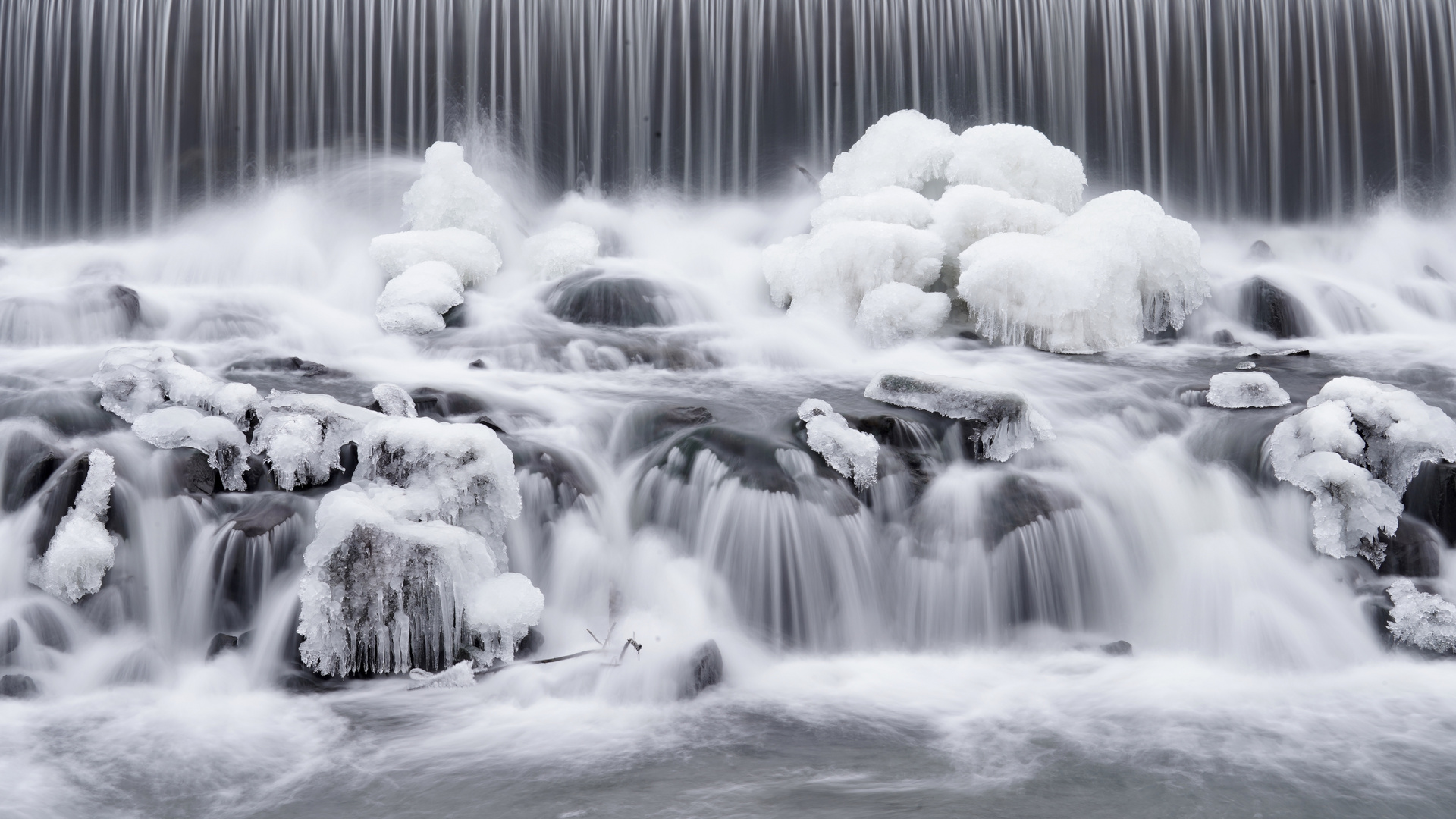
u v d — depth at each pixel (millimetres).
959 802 5531
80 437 8070
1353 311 13508
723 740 6258
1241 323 13281
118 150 16422
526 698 6781
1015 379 10656
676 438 8695
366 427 7957
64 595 7293
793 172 17125
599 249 14914
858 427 8859
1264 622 7730
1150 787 5715
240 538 7449
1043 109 17125
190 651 7410
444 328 12375
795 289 12734
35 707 6660
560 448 8672
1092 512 8367
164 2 16359
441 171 13570
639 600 7934
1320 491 8305
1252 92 17328
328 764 5957
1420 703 6848
